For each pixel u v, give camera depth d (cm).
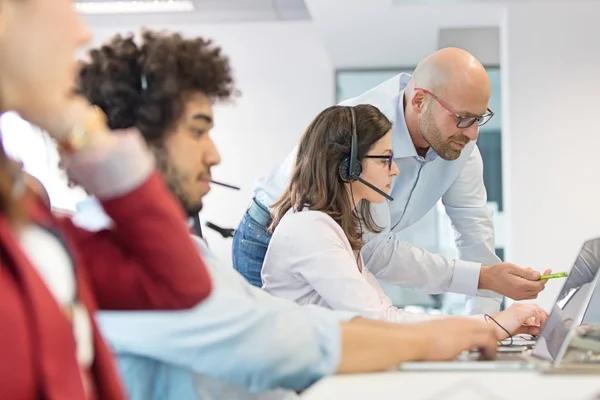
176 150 115
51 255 74
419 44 552
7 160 70
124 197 83
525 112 462
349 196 191
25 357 66
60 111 77
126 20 571
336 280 172
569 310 148
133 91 112
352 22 489
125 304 87
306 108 607
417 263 233
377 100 259
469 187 277
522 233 460
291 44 605
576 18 457
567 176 459
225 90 121
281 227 183
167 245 84
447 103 238
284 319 116
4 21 71
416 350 121
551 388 93
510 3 457
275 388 118
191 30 600
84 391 72
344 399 96
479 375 104
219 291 116
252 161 609
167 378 118
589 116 457
